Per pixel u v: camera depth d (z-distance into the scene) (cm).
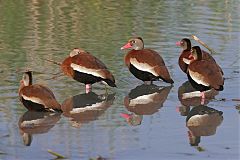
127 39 2345
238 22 2673
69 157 1274
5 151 1310
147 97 1753
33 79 1870
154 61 1883
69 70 1820
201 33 2464
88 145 1349
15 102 1662
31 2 3031
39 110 1579
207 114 1600
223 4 3117
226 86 1847
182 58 1975
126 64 1934
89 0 3106
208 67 1744
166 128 1483
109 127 1483
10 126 1477
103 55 2133
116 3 3075
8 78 1856
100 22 2638
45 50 2184
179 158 1285
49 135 1417
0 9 2861
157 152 1316
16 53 2145
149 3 3103
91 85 1861
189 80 1764
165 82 1923
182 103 1700
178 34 2439
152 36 2405
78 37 2372
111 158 1273
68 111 1609
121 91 1816
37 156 1280
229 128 1487
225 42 2327
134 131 1452
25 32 2448
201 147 1352
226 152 1323
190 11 2909
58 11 2845
